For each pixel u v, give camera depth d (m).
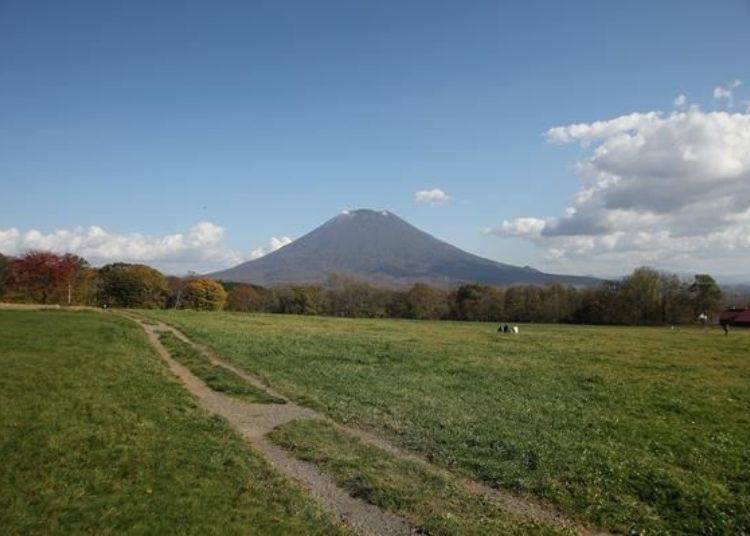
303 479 15.60
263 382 30.52
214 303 138.00
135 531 11.30
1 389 22.33
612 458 18.36
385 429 21.42
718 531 13.39
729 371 40.16
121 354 34.56
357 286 162.25
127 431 17.97
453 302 157.38
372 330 72.31
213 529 11.62
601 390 31.59
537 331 84.06
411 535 12.43
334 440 19.41
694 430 22.62
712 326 123.00
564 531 13.00
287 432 20.03
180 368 33.81
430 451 18.72
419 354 45.78
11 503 12.14
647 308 136.88
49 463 14.62
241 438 19.00
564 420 23.70
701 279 137.62
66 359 30.59
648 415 25.28
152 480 14.01
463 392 29.70
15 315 56.72
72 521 11.58
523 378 35.12
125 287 127.69
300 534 11.86
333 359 40.62
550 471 16.94
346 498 14.41
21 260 109.19
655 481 16.20
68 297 114.88
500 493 15.49
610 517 14.00
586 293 144.38
